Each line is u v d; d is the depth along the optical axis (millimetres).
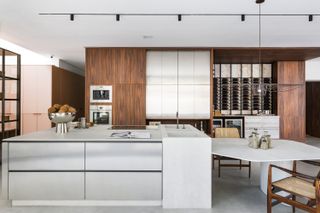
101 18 3189
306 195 1927
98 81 4832
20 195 2443
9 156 2418
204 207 2479
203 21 3295
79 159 2441
